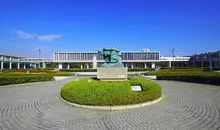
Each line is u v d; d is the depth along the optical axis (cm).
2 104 800
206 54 6378
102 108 692
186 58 7088
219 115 609
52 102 839
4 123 546
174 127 500
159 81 1922
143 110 678
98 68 1211
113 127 503
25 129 497
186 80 1869
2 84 1459
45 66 7369
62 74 2889
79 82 1032
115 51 1291
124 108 700
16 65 6925
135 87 859
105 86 828
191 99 893
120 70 1209
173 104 780
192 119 569
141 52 6128
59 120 569
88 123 538
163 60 6894
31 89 1302
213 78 1567
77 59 6000
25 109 710
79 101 732
